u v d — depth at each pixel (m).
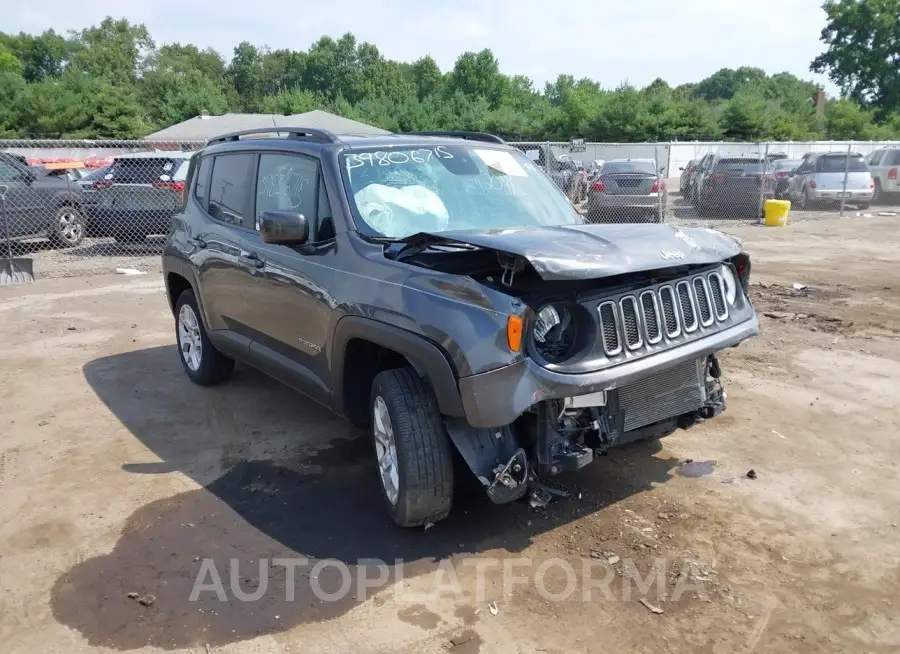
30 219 13.77
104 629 3.21
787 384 6.04
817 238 15.86
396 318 3.65
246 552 3.77
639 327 3.58
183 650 3.07
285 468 4.72
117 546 3.85
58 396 6.15
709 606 3.25
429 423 3.65
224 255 5.32
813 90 81.19
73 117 48.12
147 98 75.50
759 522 3.92
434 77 107.00
